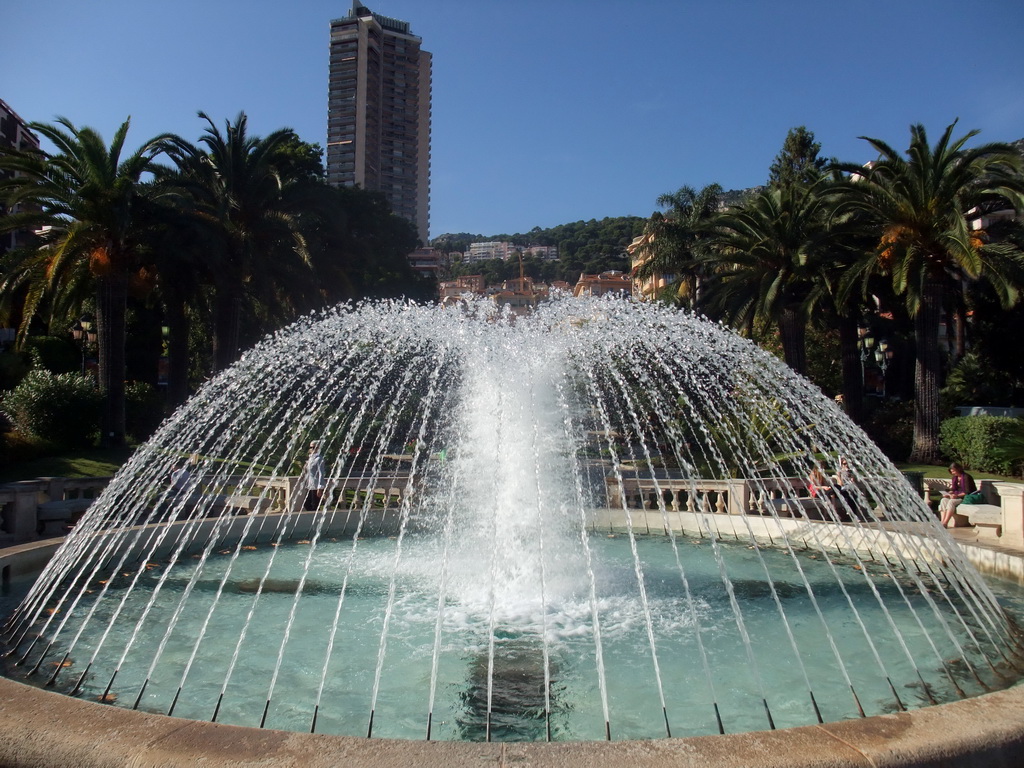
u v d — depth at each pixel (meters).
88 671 6.53
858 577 10.61
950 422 27.25
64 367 38.09
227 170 29.48
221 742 3.65
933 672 6.60
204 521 12.62
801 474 16.28
